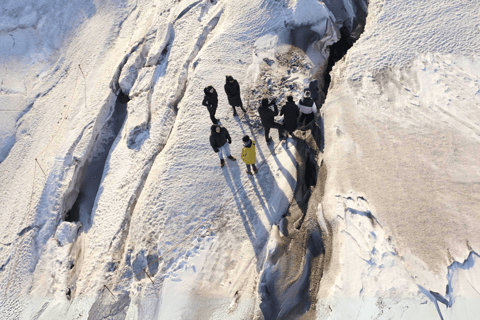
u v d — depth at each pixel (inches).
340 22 407.2
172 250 284.5
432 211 226.8
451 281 197.6
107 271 307.7
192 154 335.3
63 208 398.0
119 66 497.0
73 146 432.1
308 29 392.8
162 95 420.8
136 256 295.1
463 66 300.0
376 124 284.8
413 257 211.2
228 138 288.2
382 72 317.4
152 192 322.0
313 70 370.0
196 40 446.6
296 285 231.0
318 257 237.1
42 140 512.7
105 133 463.2
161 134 383.6
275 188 295.7
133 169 376.5
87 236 362.6
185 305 257.9
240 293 252.8
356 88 313.1
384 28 348.8
